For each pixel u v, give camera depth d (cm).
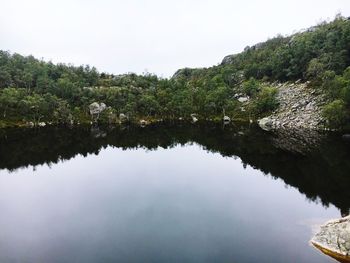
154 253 3014
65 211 4134
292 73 16088
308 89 14150
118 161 7294
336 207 4184
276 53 19275
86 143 9706
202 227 3588
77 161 7231
